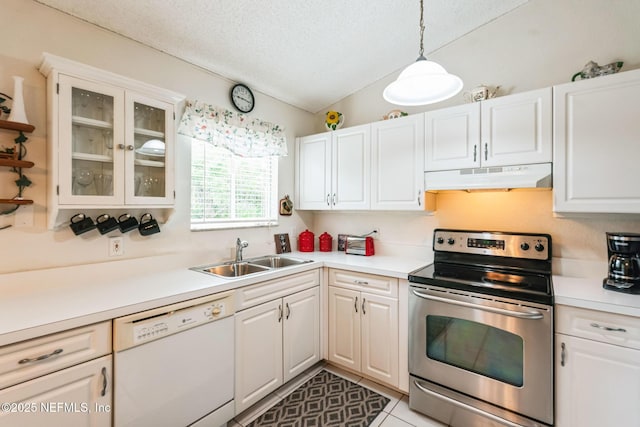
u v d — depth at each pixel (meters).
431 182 2.12
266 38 2.04
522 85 2.09
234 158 2.53
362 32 2.10
